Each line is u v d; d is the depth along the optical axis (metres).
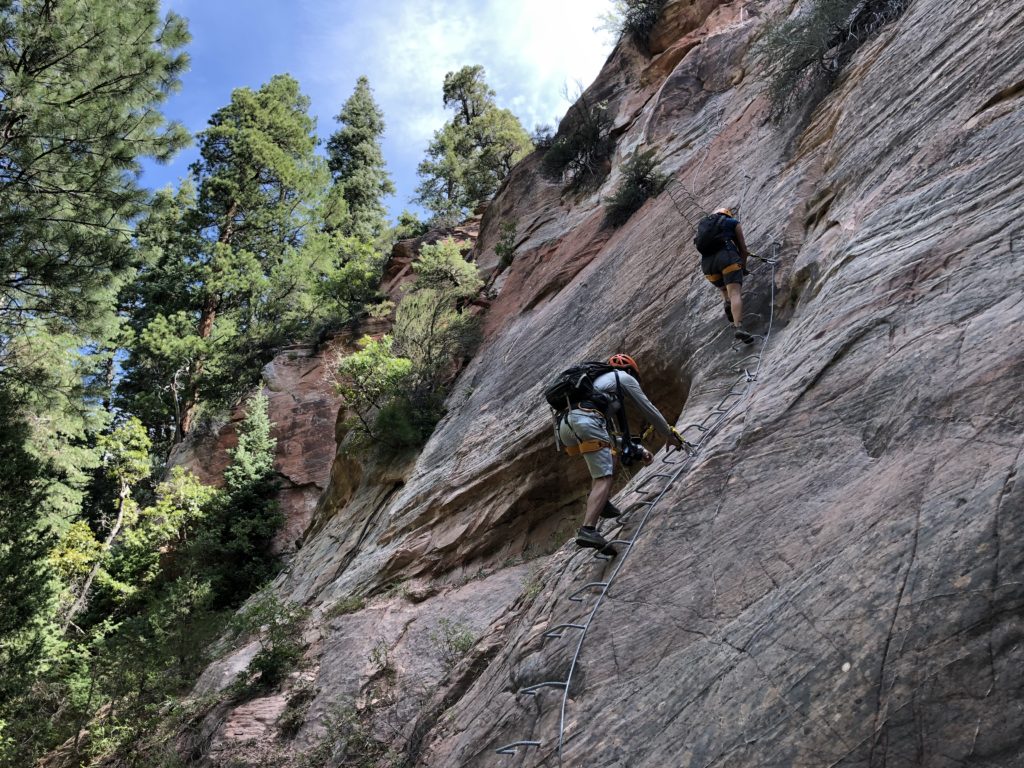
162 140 17.47
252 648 12.98
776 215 8.34
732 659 3.72
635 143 16.55
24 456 16.52
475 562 11.35
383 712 8.81
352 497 17.33
